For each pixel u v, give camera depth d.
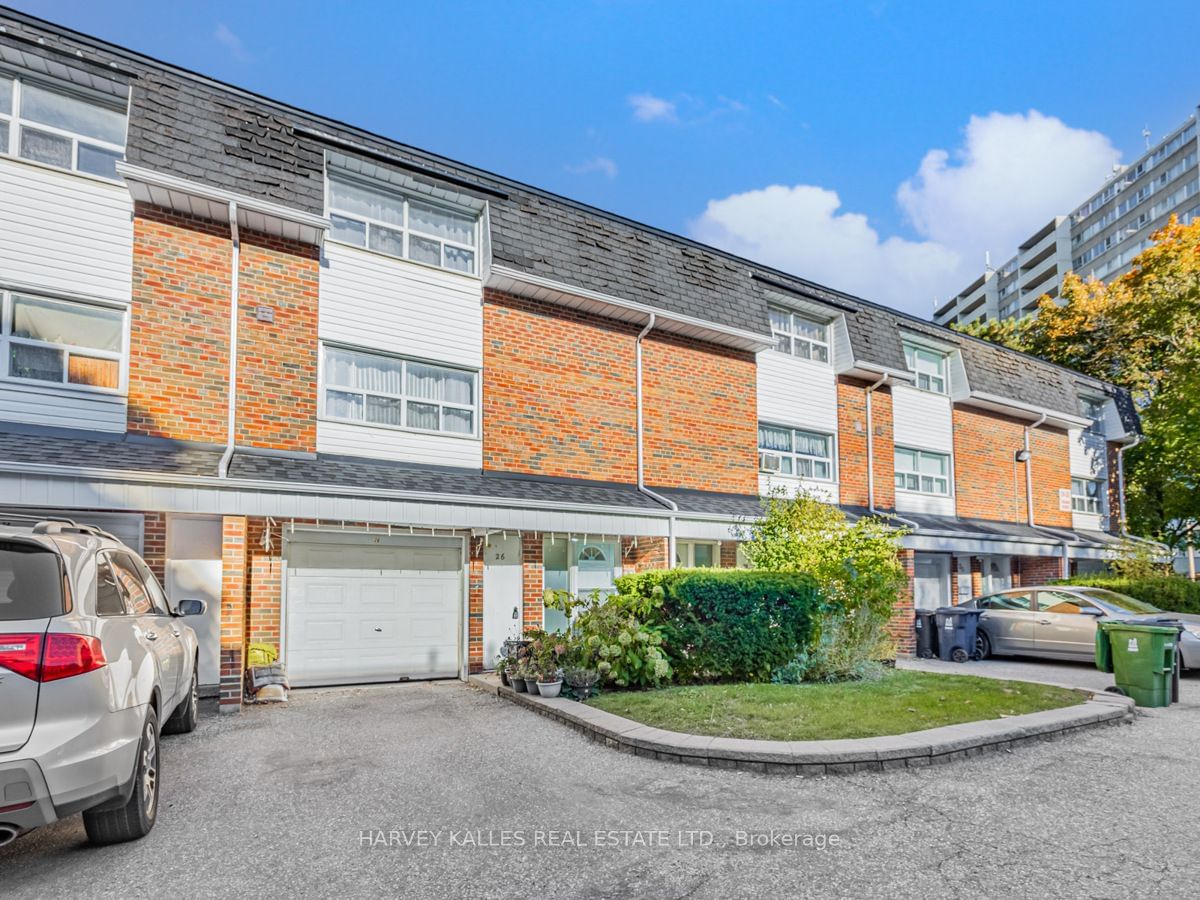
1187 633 12.50
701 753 6.60
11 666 3.80
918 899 3.91
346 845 4.70
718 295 15.90
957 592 20.28
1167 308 27.34
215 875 4.24
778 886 4.08
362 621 11.66
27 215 9.71
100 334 10.09
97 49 10.60
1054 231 92.44
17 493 7.89
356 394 12.02
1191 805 5.48
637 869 4.32
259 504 9.27
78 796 3.92
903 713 7.94
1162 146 79.38
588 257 14.27
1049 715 8.00
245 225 11.12
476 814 5.28
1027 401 22.39
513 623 13.00
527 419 13.47
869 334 18.73
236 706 9.20
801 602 10.58
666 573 10.74
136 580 6.04
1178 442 23.91
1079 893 3.97
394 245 12.77
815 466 17.70
